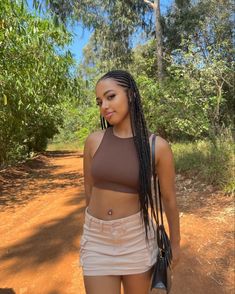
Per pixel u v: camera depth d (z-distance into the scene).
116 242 1.95
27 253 4.43
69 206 6.66
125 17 17.48
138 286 2.00
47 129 19.38
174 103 11.89
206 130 11.20
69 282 3.68
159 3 16.19
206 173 7.07
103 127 2.17
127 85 1.98
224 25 14.30
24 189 8.87
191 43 12.79
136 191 1.95
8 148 11.73
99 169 1.96
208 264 3.97
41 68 6.90
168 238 2.14
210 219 5.25
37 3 4.20
